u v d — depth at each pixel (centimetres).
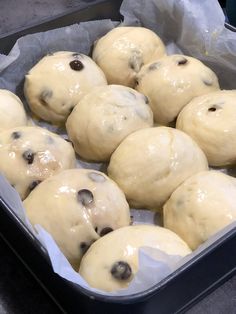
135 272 19
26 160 25
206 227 22
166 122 30
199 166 26
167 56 32
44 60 31
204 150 27
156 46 32
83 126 28
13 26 38
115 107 28
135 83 31
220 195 23
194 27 32
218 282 22
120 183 25
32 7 39
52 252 19
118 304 18
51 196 22
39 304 22
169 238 21
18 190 25
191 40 32
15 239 22
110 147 27
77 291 18
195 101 29
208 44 32
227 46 31
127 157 25
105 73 32
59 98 30
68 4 40
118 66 31
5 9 39
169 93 29
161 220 26
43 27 32
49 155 25
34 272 22
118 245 20
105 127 27
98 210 22
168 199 25
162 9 33
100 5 33
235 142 27
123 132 27
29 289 22
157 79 30
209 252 19
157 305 19
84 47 34
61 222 22
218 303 21
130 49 31
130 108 28
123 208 23
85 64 31
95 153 28
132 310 18
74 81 30
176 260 19
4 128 28
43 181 24
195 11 32
